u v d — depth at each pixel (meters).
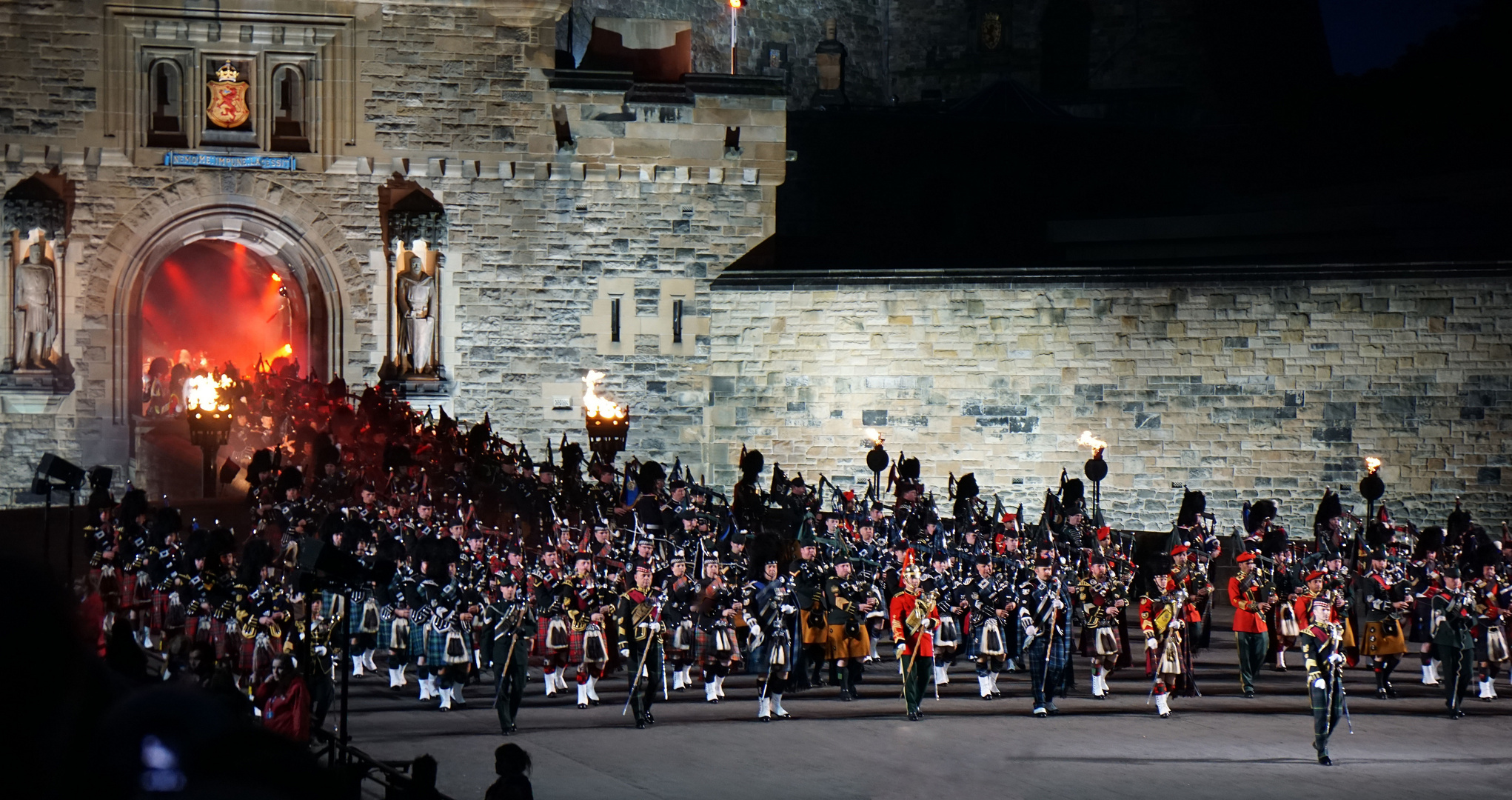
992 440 41.06
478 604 22.31
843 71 71.25
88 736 2.27
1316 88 68.31
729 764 18.80
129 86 42.75
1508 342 36.25
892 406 42.09
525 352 44.72
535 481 32.81
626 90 44.88
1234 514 38.56
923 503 31.70
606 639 23.72
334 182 43.91
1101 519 33.09
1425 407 36.94
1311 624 19.39
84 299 42.62
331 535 24.67
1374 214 43.41
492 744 19.84
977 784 17.78
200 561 24.42
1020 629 23.20
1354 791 17.58
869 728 21.17
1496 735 21.19
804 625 23.83
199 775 2.17
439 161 44.25
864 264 53.75
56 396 42.09
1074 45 71.94
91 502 30.88
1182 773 18.44
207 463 38.66
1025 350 40.78
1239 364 38.62
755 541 22.88
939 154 55.19
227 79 43.41
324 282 43.91
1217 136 60.56
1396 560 25.70
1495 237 44.47
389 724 21.23
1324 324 37.84
